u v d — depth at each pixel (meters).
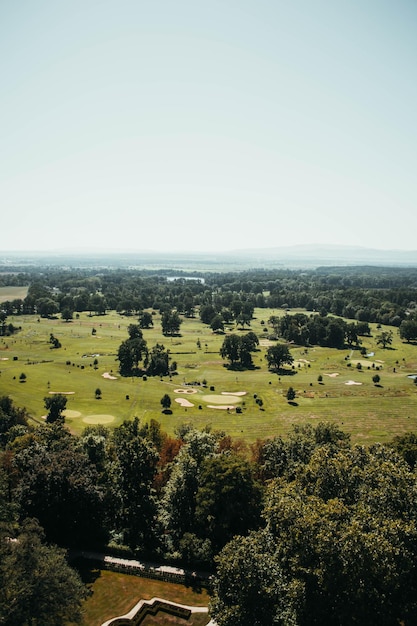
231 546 43.22
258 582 40.09
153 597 49.34
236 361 186.88
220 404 132.12
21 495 56.53
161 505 61.28
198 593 50.31
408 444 69.75
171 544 58.41
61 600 40.19
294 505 44.00
